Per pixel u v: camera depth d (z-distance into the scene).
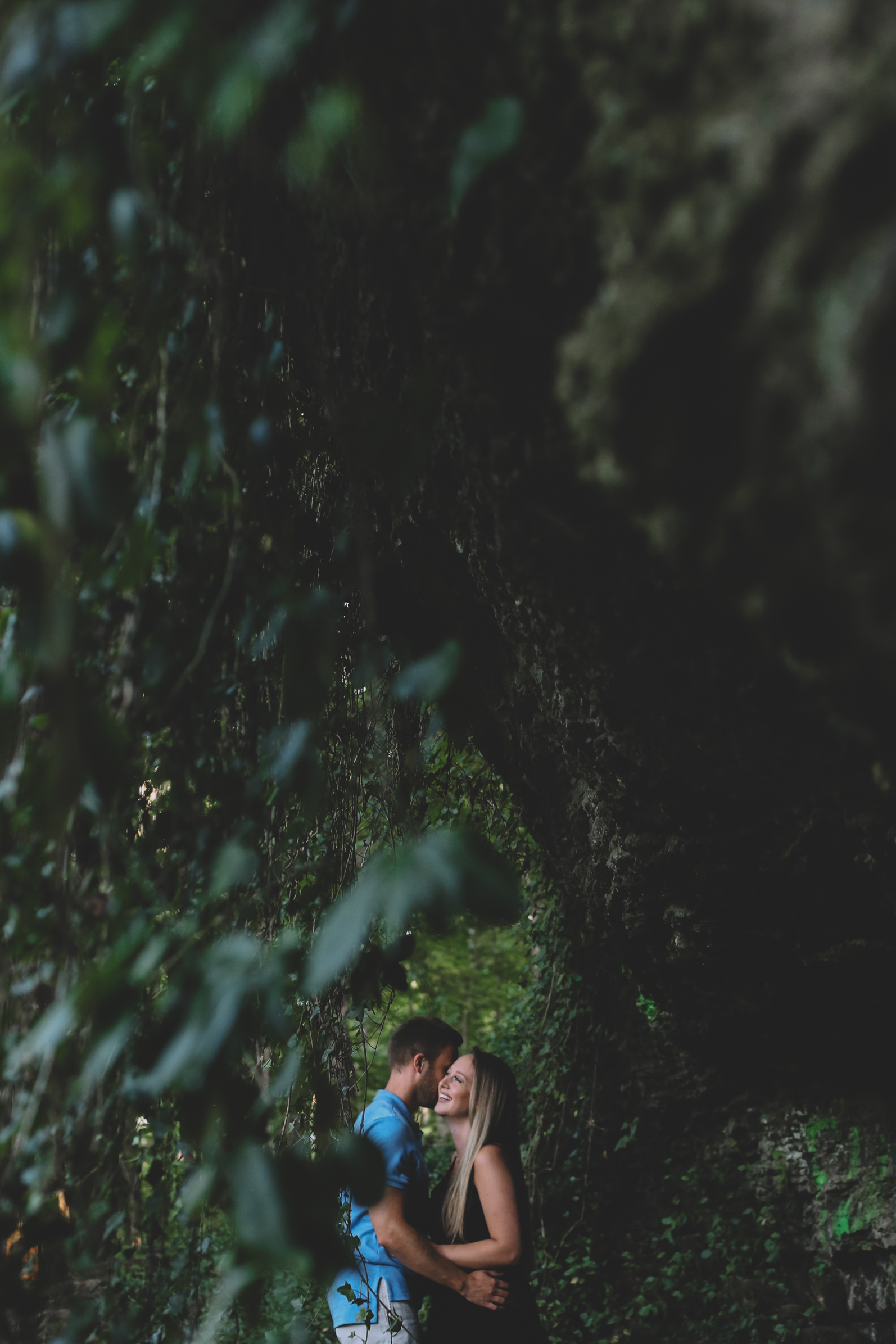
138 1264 1.59
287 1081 1.32
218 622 1.56
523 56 1.06
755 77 0.76
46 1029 1.13
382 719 2.09
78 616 1.33
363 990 1.92
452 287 1.42
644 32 0.86
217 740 1.60
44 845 1.31
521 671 2.63
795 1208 4.17
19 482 1.13
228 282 1.55
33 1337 1.31
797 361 0.72
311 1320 3.08
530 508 1.70
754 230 0.74
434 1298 2.79
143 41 1.24
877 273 0.66
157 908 1.36
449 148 1.25
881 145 0.67
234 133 1.36
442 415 1.69
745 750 2.17
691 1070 4.61
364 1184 1.11
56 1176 1.32
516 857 4.28
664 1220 4.44
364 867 2.12
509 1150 2.92
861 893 2.66
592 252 1.19
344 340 1.92
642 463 0.90
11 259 1.19
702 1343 4.02
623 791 2.68
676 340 0.81
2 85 1.17
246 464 1.61
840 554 0.78
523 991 5.67
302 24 1.15
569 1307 4.44
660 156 0.83
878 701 1.01
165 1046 1.19
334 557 1.84
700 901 2.98
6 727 1.25
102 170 1.31
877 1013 3.30
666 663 1.95
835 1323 3.93
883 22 0.68
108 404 1.39
